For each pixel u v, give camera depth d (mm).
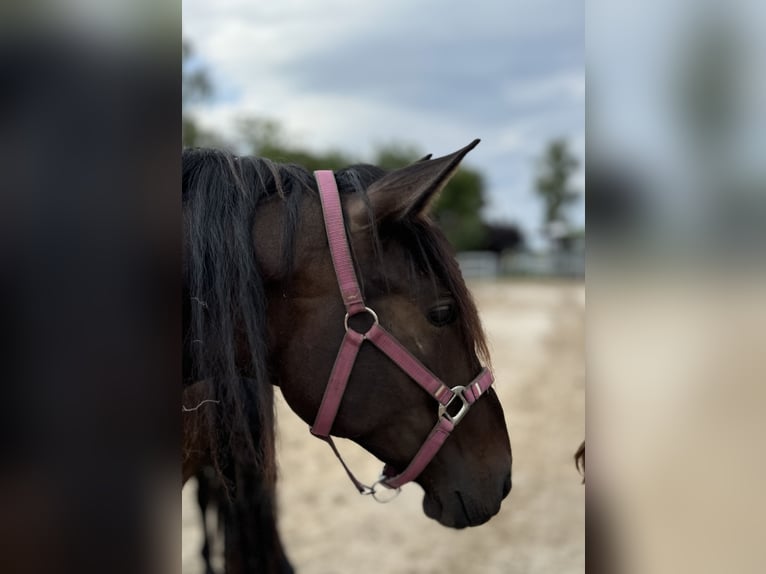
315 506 4328
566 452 5387
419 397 1606
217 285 1550
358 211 1609
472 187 41781
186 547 3588
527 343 10742
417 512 4297
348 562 3594
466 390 1640
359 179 1699
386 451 1655
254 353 1544
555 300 19203
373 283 1585
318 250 1600
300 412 1660
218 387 1580
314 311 1588
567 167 51625
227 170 1654
